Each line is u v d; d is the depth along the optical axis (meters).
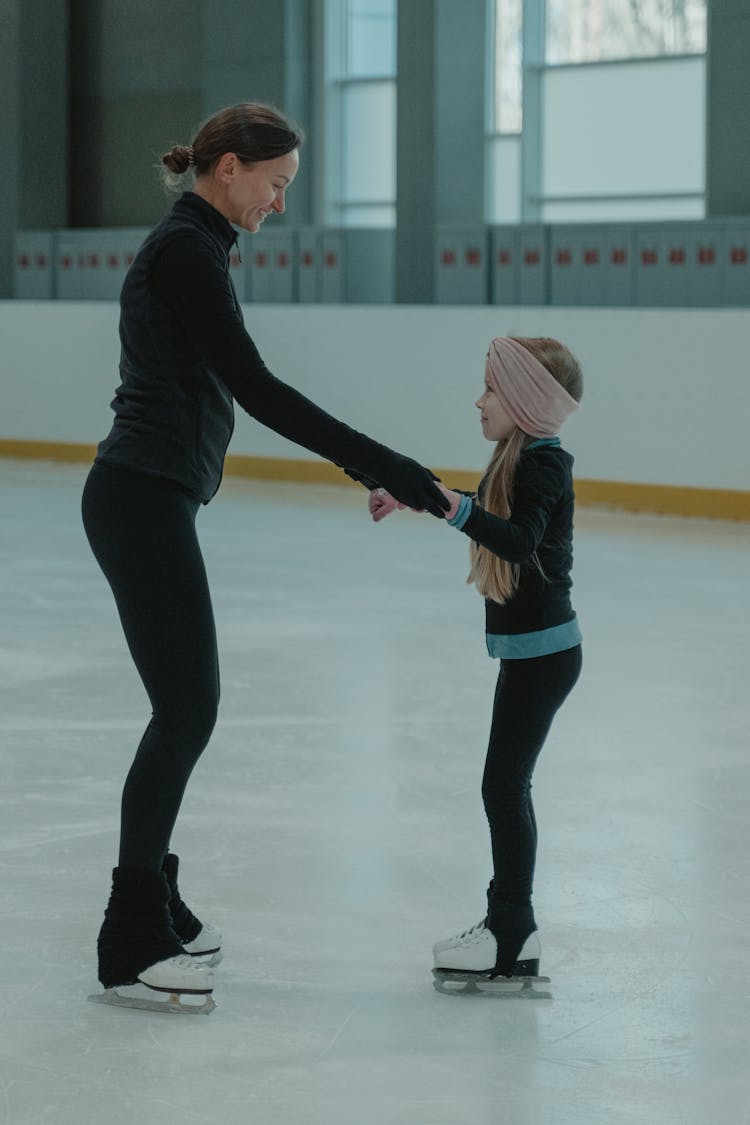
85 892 5.86
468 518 4.50
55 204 27.59
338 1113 4.11
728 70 19.73
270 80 24.50
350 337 19.45
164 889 4.83
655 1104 4.18
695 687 9.41
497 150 23.08
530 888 4.93
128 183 27.09
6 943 5.33
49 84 27.28
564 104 22.38
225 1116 4.09
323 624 11.29
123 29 26.75
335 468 20.06
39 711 8.73
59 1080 4.30
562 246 20.02
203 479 4.80
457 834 6.61
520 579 4.73
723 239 18.86
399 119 22.39
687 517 17.14
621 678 9.64
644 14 21.55
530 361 4.64
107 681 9.49
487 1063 4.42
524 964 4.92
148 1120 4.06
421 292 22.39
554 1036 4.61
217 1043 4.54
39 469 21.62
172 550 4.70
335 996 4.90
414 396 19.02
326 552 14.80
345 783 7.36
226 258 4.75
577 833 6.64
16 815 6.83
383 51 24.67
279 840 6.50
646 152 21.70
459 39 22.14
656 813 6.93
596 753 7.93
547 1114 4.12
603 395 17.61
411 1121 4.07
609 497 17.69
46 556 14.41
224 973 5.08
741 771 7.62
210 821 6.75
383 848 6.41
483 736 8.23
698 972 5.13
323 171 24.78
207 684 4.78
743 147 19.73
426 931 5.48
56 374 22.25
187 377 4.69
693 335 16.95
